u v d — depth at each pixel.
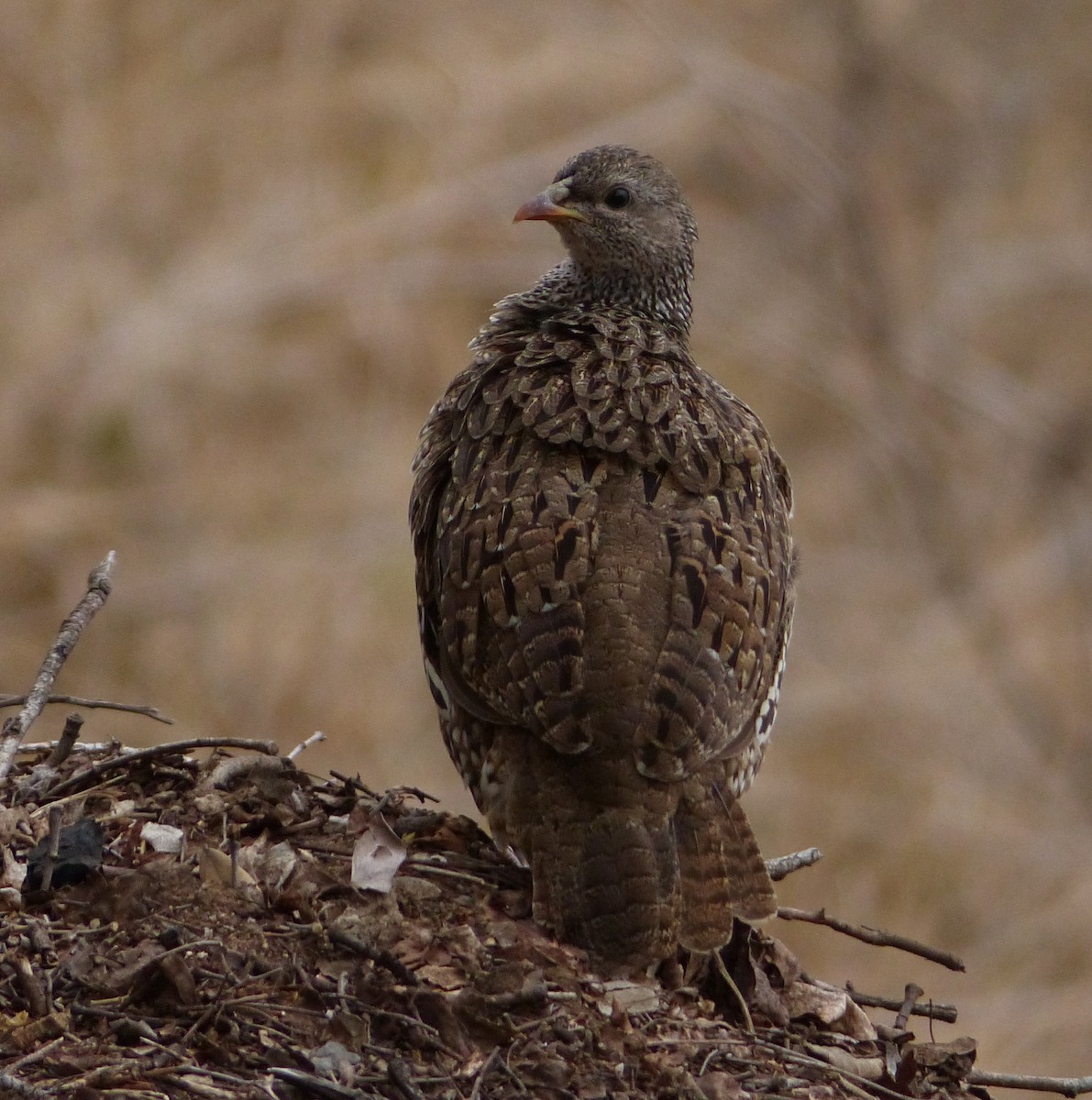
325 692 16.38
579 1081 5.70
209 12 21.41
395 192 20.36
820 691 17.08
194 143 20.53
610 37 21.97
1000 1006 14.38
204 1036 5.62
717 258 21.50
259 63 21.22
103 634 16.75
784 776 16.27
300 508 17.97
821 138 21.89
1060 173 23.08
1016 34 23.45
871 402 20.73
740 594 6.52
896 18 22.59
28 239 19.50
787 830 15.81
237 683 16.42
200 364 18.70
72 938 6.00
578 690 6.23
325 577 17.03
